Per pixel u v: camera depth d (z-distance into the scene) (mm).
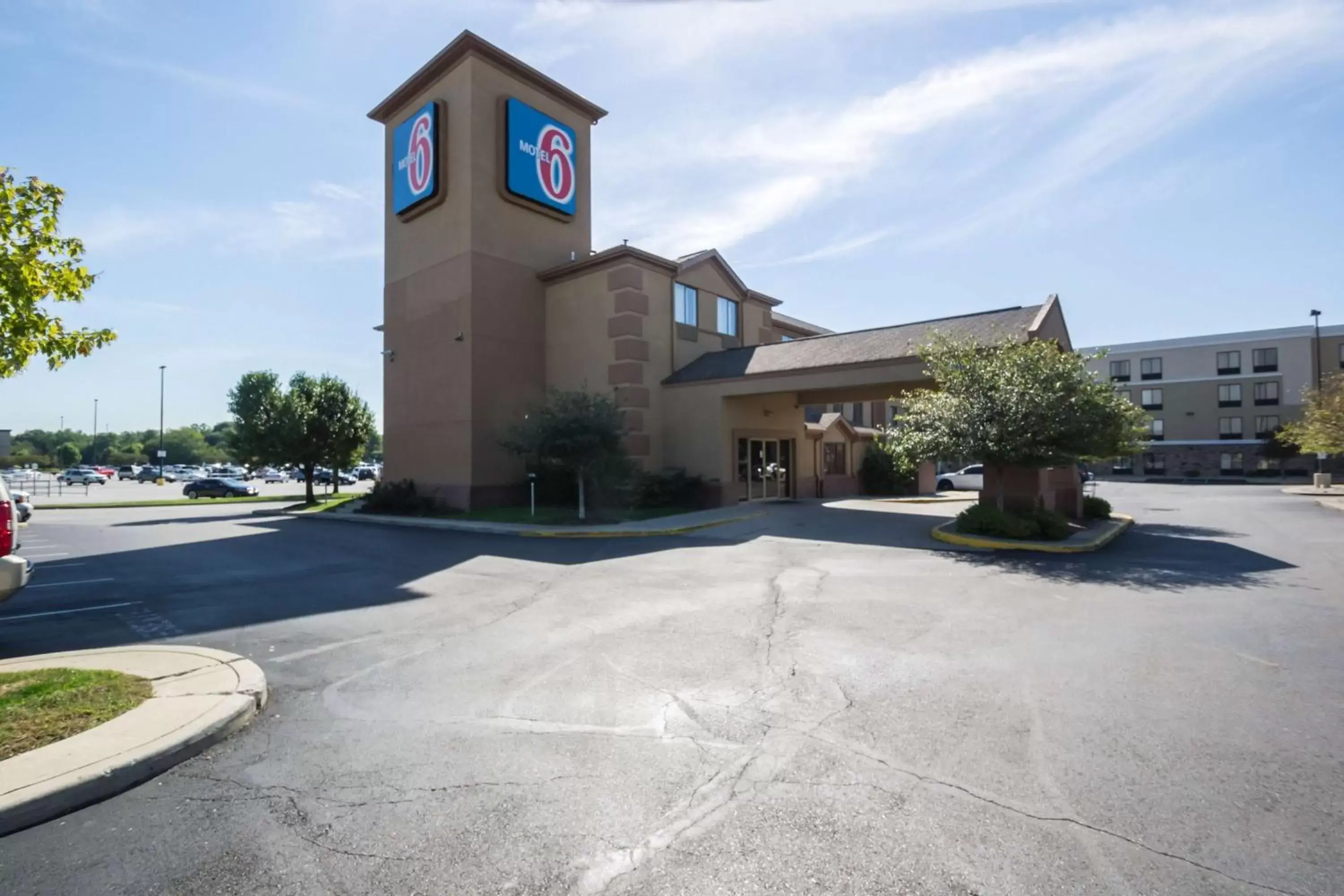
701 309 24953
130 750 4023
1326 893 2820
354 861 3105
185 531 18828
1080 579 9953
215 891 2908
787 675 5664
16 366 5727
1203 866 3010
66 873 3053
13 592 6051
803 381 19516
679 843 3207
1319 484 33375
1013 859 3055
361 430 30609
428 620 7781
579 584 9797
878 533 15516
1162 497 28906
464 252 21859
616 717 4793
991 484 15281
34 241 5684
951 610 7996
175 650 6262
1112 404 13781
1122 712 4781
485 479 21641
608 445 18312
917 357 17250
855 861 3051
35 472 77250
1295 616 7605
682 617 7711
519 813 3506
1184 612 7855
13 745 4082
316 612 8305
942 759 4070
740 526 17078
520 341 22953
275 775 3990
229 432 32344
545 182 23562
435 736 4520
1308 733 4414
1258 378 50875
